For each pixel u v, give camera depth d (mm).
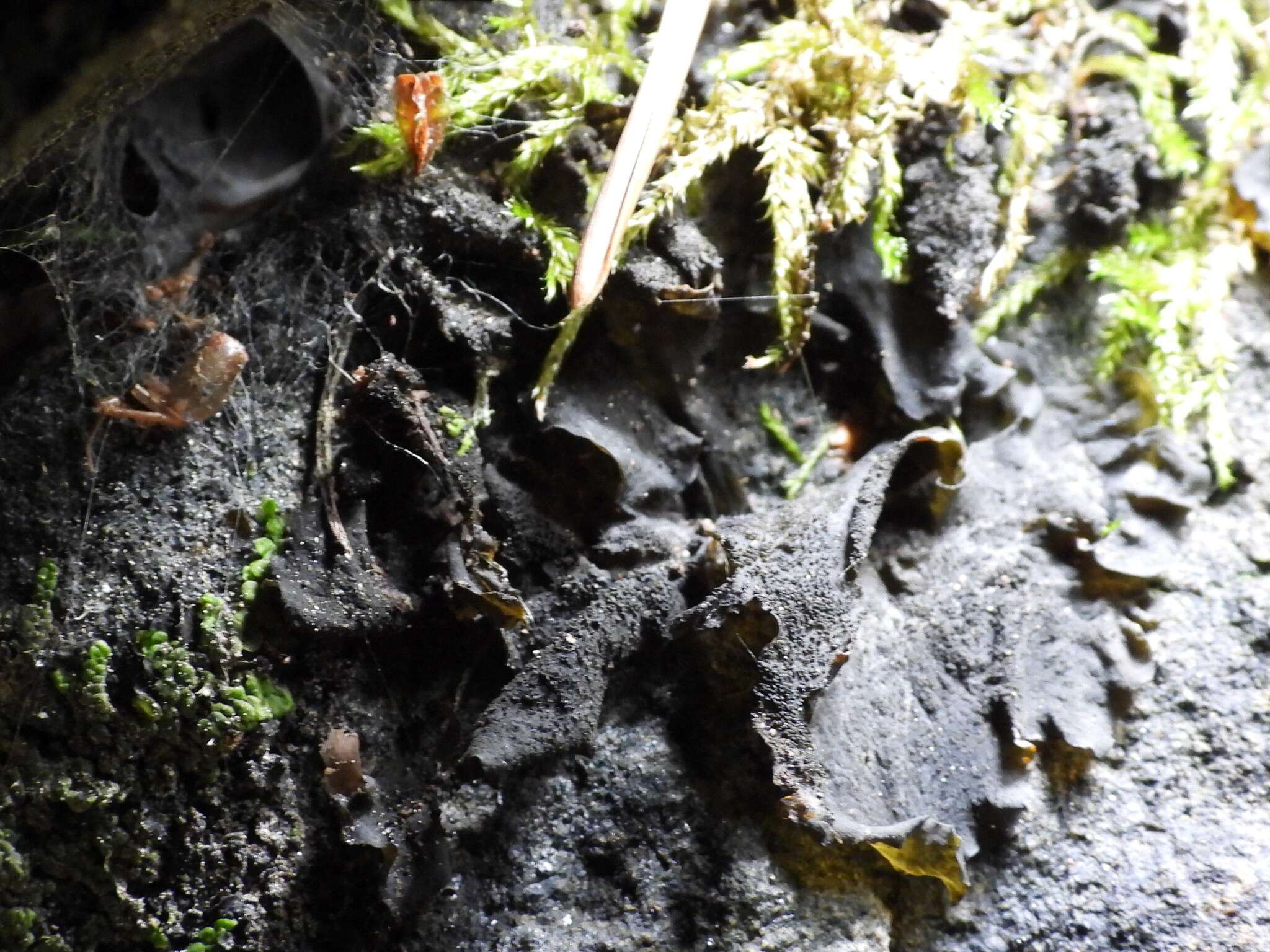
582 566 100
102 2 83
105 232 102
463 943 96
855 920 97
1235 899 97
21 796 96
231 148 102
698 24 98
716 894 97
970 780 98
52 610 97
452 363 100
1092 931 97
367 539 99
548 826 98
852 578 98
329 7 101
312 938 97
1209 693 101
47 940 96
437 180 101
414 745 99
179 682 96
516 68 101
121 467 99
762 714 96
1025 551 102
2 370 100
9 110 84
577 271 96
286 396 100
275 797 97
